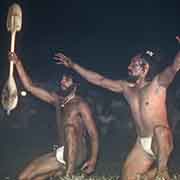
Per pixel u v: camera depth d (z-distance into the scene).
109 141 17.59
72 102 10.91
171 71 9.88
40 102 19.47
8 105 10.96
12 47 11.00
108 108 19.67
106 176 11.40
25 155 15.54
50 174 10.88
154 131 10.02
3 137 17.94
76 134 10.76
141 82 10.26
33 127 19.06
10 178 12.48
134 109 10.23
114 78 28.00
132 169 10.15
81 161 10.82
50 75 25.20
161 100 10.09
